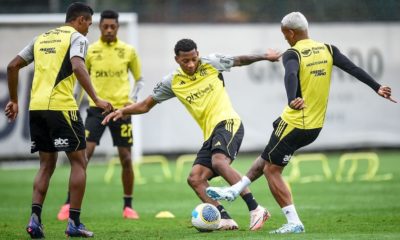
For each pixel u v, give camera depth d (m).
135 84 43.38
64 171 74.62
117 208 46.16
